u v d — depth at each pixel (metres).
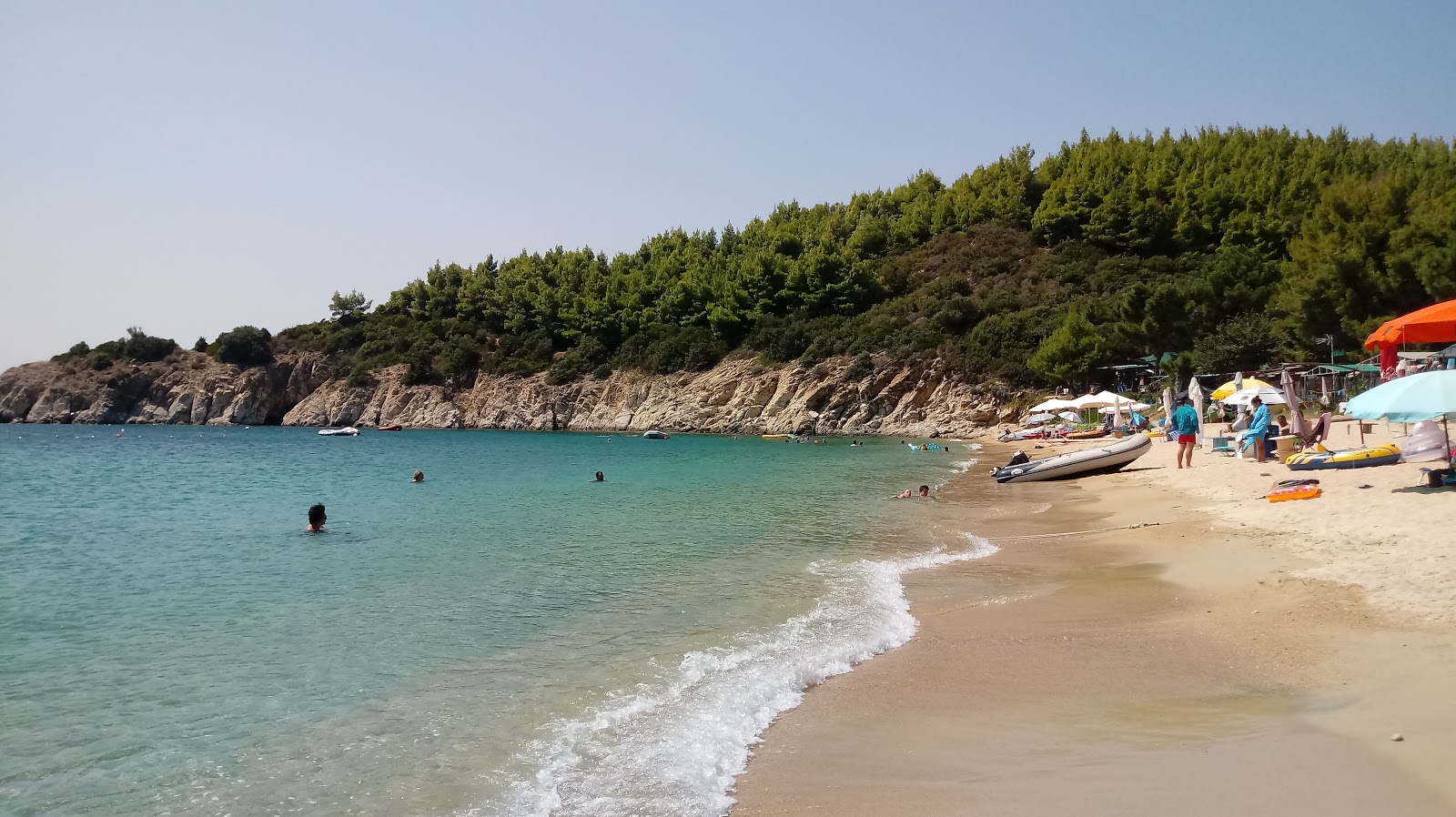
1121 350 58.62
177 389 116.19
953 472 34.38
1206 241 76.31
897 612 10.74
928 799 5.49
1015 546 15.65
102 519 23.02
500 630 10.36
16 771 6.47
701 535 17.98
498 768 6.30
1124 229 81.38
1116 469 27.86
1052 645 8.92
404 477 36.81
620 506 24.06
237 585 13.54
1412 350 39.06
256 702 7.94
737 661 8.77
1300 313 43.16
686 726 7.03
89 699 8.12
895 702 7.43
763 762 6.28
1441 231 37.88
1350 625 8.35
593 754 6.50
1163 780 5.46
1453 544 10.79
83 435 88.69
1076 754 6.02
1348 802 4.95
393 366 109.62
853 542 16.61
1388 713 6.20
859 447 57.06
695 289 96.00
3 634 10.60
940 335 75.06
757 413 80.75
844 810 5.40
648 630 10.18
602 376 96.81
